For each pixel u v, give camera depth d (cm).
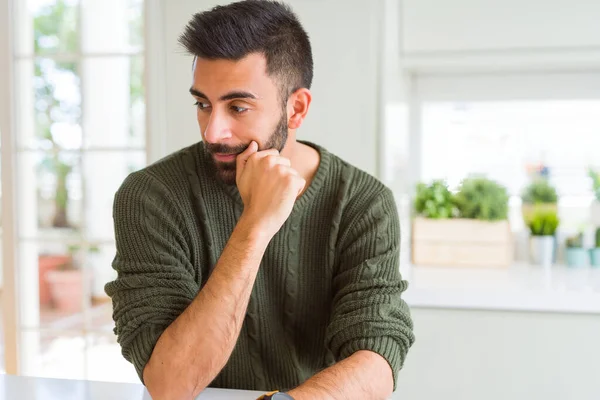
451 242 205
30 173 210
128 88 200
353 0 176
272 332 111
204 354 87
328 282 111
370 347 96
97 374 210
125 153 202
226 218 108
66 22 204
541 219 210
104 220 206
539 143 221
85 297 210
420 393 172
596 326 161
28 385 102
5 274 211
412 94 228
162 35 186
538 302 163
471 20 186
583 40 180
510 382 166
